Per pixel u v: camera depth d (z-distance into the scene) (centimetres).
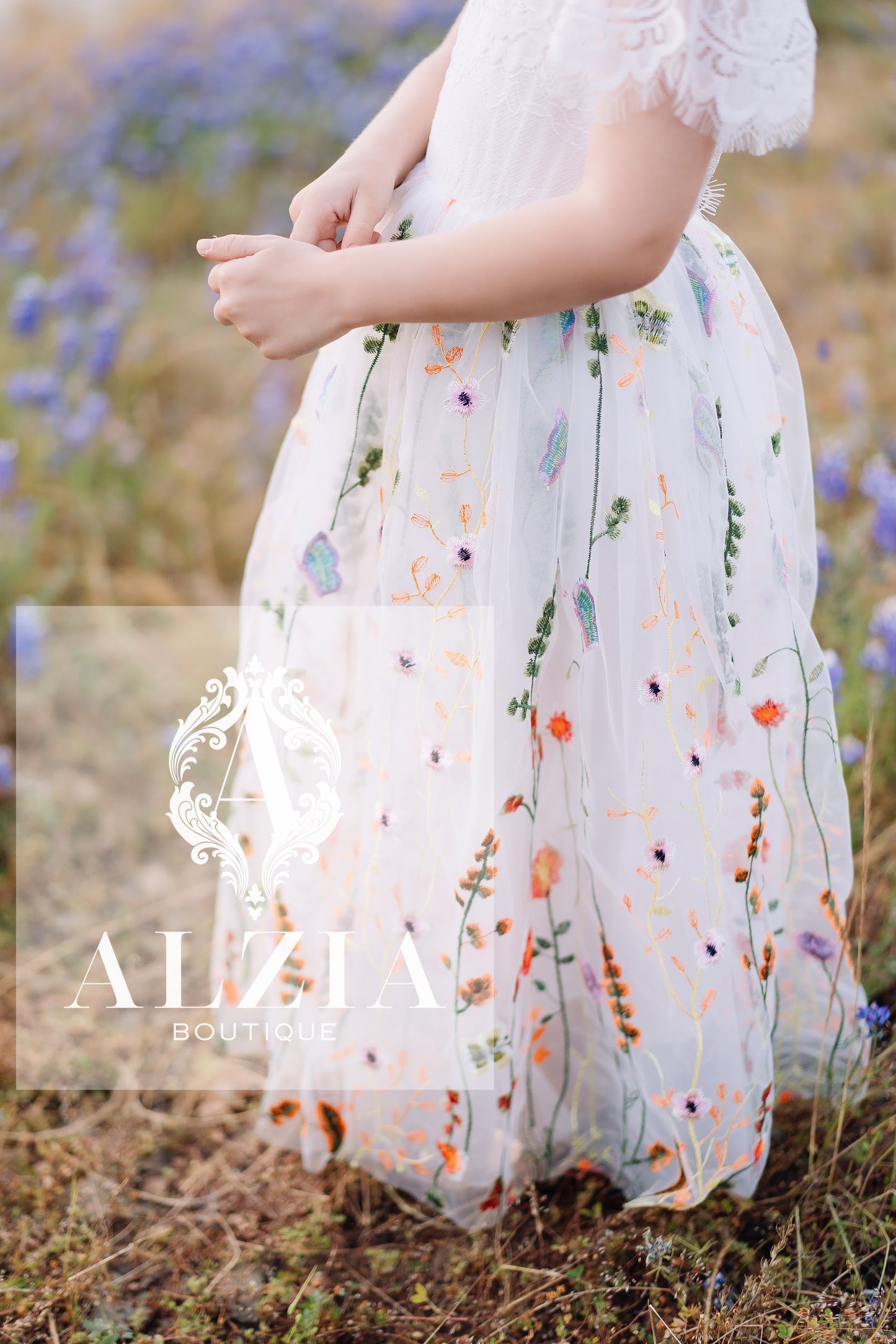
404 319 96
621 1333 116
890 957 152
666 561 107
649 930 113
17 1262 126
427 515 107
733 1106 117
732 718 113
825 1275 119
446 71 119
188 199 404
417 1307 121
